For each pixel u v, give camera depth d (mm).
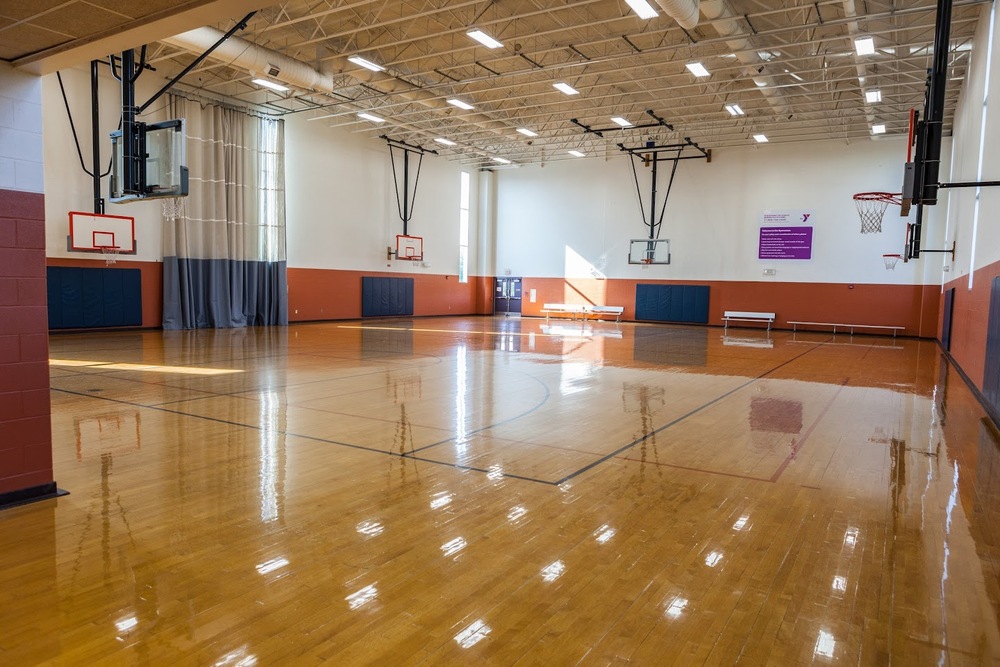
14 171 3482
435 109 15055
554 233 22281
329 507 3502
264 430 5238
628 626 2332
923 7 9383
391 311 20031
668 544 3084
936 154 5598
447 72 14117
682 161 19953
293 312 17094
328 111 17188
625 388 7672
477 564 2828
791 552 3016
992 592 2645
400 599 2502
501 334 15445
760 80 12812
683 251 20109
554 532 3209
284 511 3434
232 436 5027
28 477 3545
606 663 2096
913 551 3049
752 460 4605
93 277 12977
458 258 22688
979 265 8750
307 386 7387
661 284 20469
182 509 3441
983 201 8914
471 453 4660
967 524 3402
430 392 7152
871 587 2674
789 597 2576
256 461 4355
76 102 12336
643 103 15391
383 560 2852
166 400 6391
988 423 6031
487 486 3914
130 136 6863
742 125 17297
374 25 10320
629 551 2996
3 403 3439
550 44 12555
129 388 7023
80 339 12156
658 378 8539
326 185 17688
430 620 2348
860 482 4121
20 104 3518
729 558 2939
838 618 2420
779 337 16422
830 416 6230
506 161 21484
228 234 15336
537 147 20500
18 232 3494
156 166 6914
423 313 21328
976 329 8320
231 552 2908
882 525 3375
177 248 14297
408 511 3461
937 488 4012
